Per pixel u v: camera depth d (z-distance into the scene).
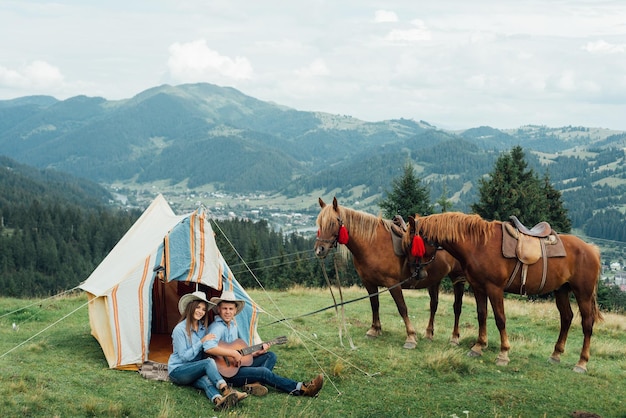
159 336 11.12
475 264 10.02
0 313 13.47
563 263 9.95
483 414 7.89
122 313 8.82
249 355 8.17
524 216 32.41
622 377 9.85
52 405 6.91
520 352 11.05
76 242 123.75
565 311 10.50
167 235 9.43
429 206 34.22
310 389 8.04
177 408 7.31
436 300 11.62
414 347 10.77
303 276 49.06
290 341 10.60
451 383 9.01
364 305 16.62
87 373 8.28
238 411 7.35
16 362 8.54
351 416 7.61
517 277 9.91
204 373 7.91
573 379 9.53
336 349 10.47
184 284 11.45
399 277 10.91
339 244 11.09
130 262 9.60
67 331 11.40
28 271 103.19
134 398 7.47
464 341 11.48
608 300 31.03
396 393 8.48
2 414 6.45
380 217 11.01
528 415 7.92
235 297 9.12
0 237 112.69
